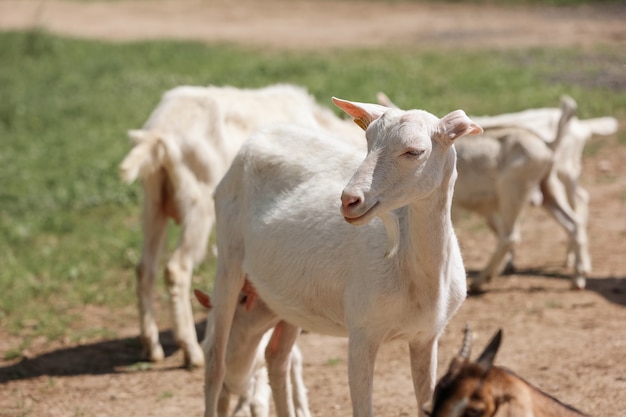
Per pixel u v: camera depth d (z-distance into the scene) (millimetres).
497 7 49438
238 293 8781
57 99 30500
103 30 46188
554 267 14734
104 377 11227
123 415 10039
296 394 9562
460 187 13977
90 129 26297
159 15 50375
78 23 48312
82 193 20016
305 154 8281
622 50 34625
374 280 7332
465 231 16812
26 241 17094
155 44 40031
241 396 9430
